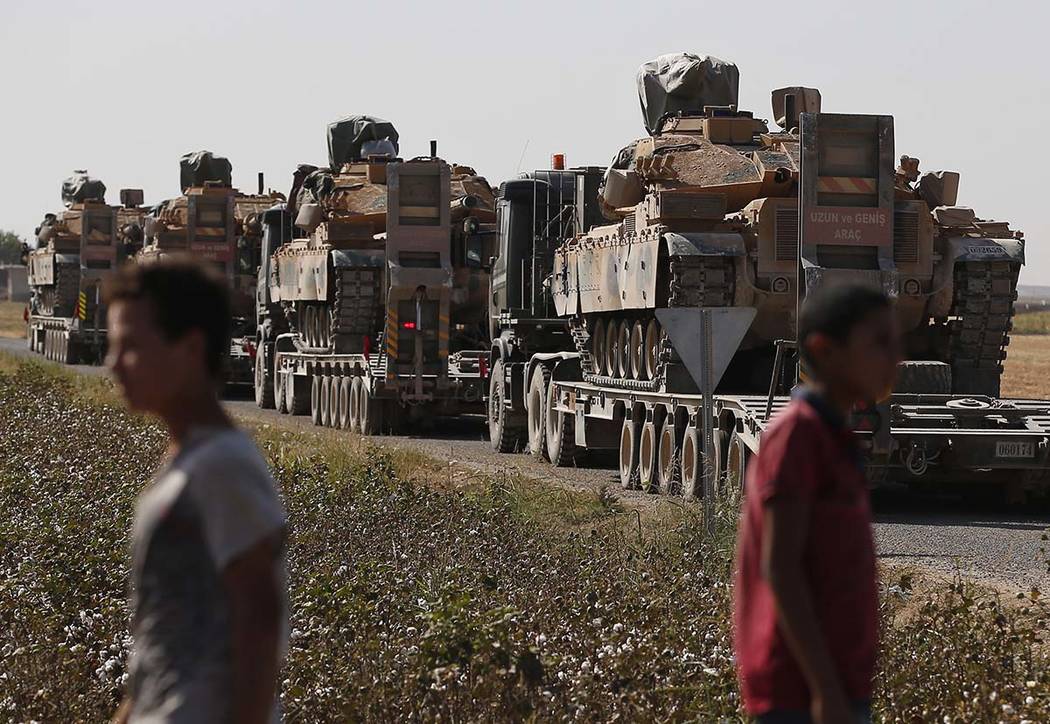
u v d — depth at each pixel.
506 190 78.12
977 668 25.41
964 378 58.78
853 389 14.91
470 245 93.25
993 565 40.69
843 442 14.73
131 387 13.34
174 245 130.25
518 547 38.16
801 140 52.03
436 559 36.50
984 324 57.81
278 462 57.56
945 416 51.28
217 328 13.51
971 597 30.69
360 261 89.75
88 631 26.89
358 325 91.56
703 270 55.66
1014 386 122.69
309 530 40.06
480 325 95.62
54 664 25.41
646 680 24.20
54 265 165.00
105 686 24.06
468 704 23.14
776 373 47.91
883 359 14.84
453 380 83.75
